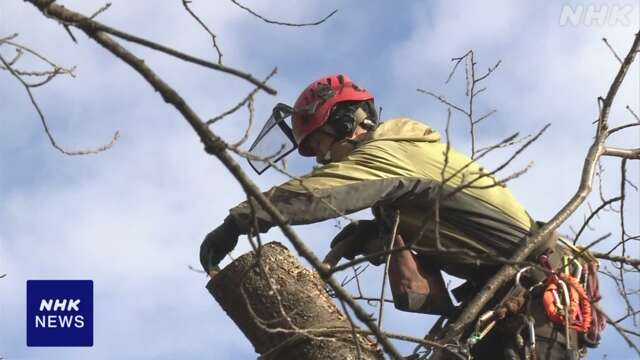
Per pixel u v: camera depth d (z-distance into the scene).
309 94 4.72
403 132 4.47
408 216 4.38
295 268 4.31
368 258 3.75
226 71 3.45
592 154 4.59
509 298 4.28
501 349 4.34
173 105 3.54
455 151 4.50
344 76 4.75
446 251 3.76
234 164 3.61
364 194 4.25
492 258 3.79
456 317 4.40
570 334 4.32
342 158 4.67
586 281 4.43
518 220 4.42
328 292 4.56
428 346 4.18
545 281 4.32
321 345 4.18
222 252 4.33
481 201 4.39
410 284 4.35
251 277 4.27
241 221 4.23
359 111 4.72
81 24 3.50
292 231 3.71
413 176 4.34
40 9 3.50
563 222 4.37
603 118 4.66
